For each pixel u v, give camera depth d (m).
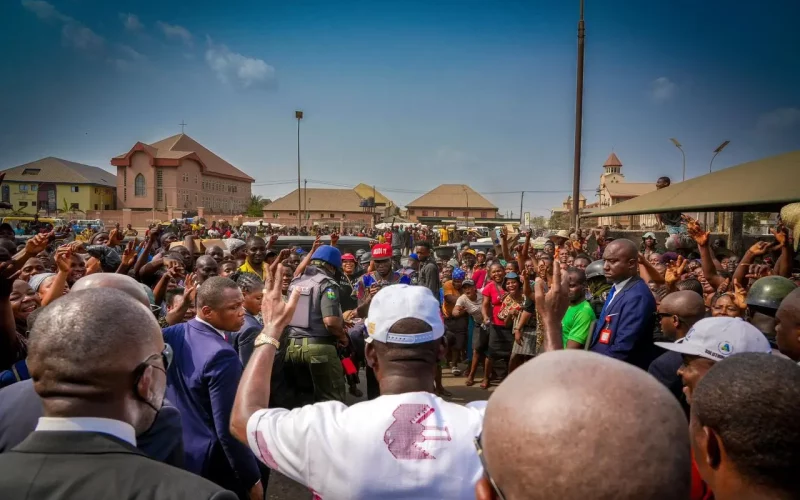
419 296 1.92
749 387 1.46
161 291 5.07
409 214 127.12
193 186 95.88
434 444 1.65
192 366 3.09
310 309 5.03
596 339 4.23
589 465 0.88
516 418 0.97
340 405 1.84
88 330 1.51
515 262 7.64
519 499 0.94
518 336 7.02
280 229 46.34
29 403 2.01
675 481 0.92
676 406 0.99
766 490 1.43
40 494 1.36
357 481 1.61
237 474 3.07
